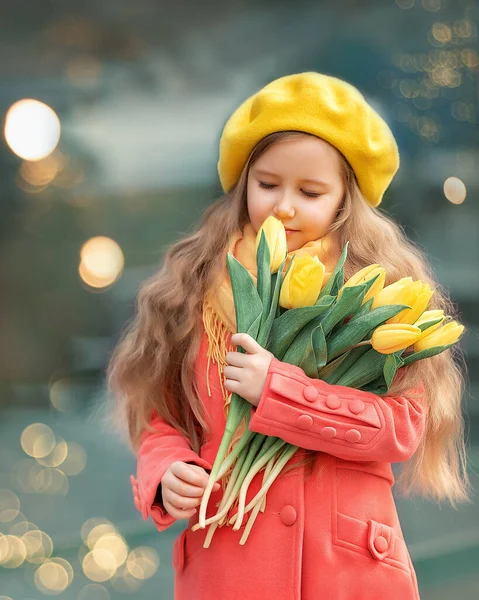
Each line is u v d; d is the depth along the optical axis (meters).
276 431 1.70
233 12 8.65
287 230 1.88
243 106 2.00
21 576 3.84
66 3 8.51
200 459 1.79
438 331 1.70
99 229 8.91
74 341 8.39
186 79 9.09
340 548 1.75
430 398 1.91
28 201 8.73
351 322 1.69
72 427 6.88
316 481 1.78
